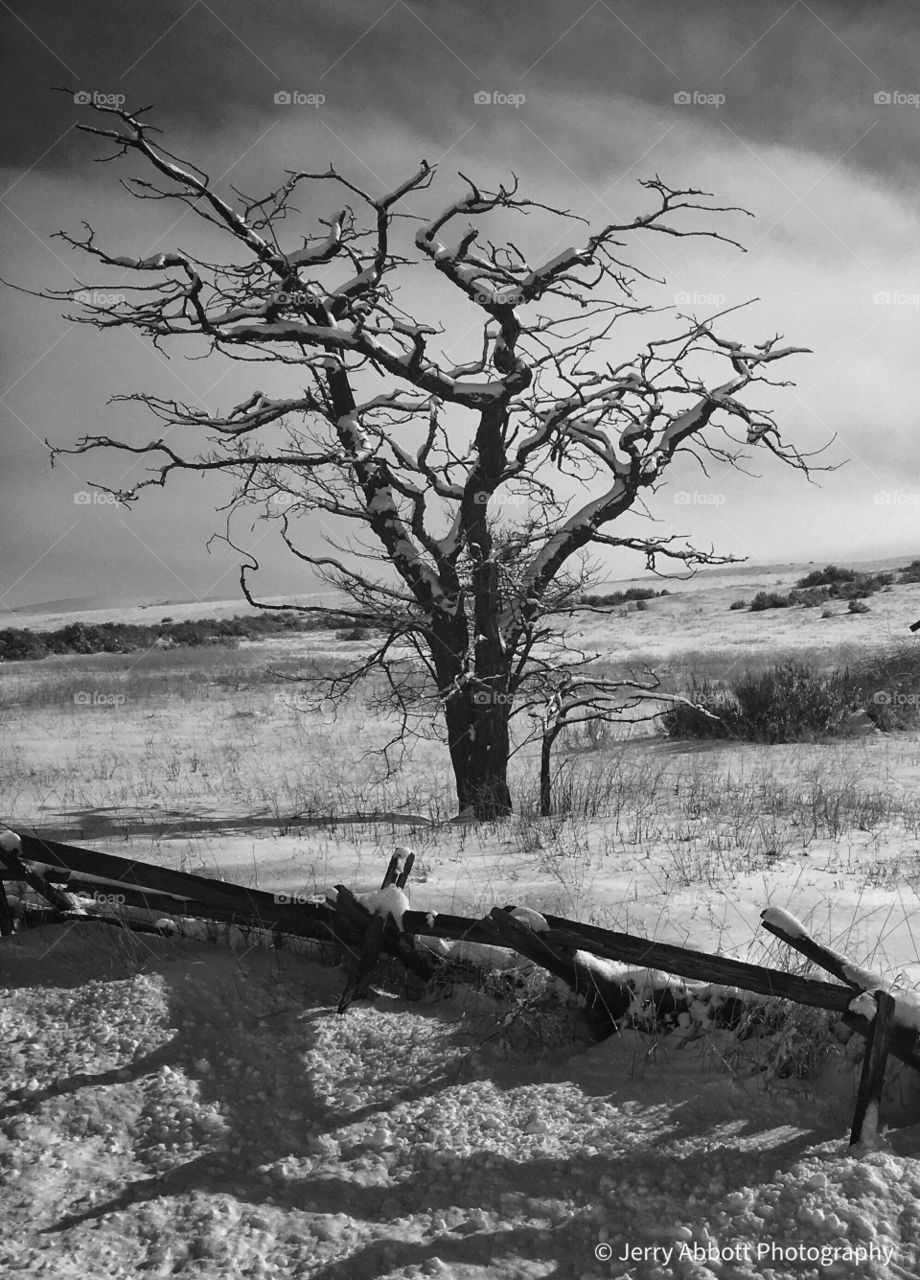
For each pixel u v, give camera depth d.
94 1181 4.13
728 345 11.21
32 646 45.31
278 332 10.80
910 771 12.80
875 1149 3.87
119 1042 5.12
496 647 11.56
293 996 5.54
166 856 8.66
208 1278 3.51
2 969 5.90
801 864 7.61
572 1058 4.85
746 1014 4.66
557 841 8.81
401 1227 3.77
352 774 15.23
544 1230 3.71
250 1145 4.32
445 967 5.43
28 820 11.05
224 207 10.76
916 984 4.70
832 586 54.25
